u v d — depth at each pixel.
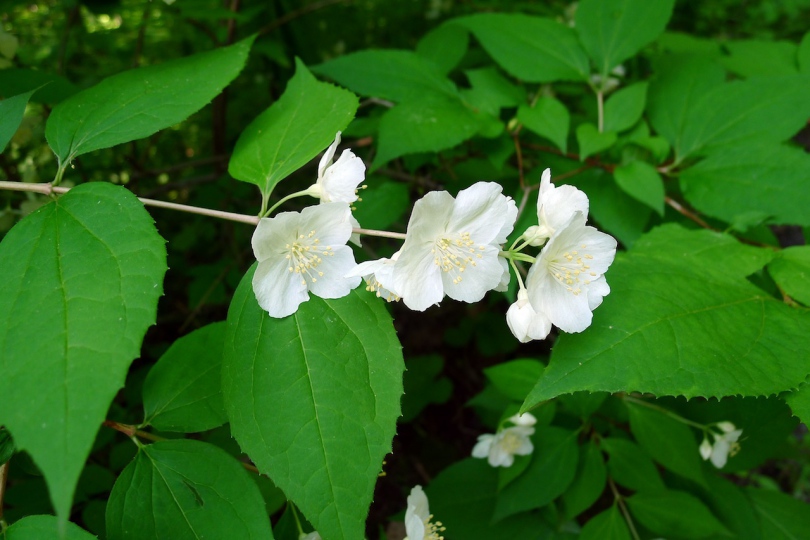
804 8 0.69
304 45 0.47
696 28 0.68
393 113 0.26
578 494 0.27
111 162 0.40
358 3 0.57
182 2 0.33
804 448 0.42
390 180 0.34
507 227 0.17
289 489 0.14
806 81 0.27
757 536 0.28
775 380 0.16
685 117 0.28
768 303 0.18
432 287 0.16
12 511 0.23
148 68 0.19
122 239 0.14
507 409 0.28
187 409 0.18
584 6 0.29
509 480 0.27
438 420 0.44
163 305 0.44
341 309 0.16
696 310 0.17
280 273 0.16
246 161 0.18
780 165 0.25
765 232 0.27
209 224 0.43
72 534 0.14
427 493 0.30
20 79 0.24
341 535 0.14
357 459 0.15
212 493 0.16
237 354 0.16
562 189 0.17
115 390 0.12
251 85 0.50
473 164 0.32
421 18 0.58
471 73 0.29
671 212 0.29
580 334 0.16
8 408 0.12
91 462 0.27
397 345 0.16
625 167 0.26
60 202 0.15
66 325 0.13
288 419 0.15
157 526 0.16
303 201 0.42
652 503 0.27
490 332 0.45
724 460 0.27
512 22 0.30
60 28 0.42
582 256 0.17
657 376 0.16
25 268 0.14
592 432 0.28
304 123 0.19
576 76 0.29
